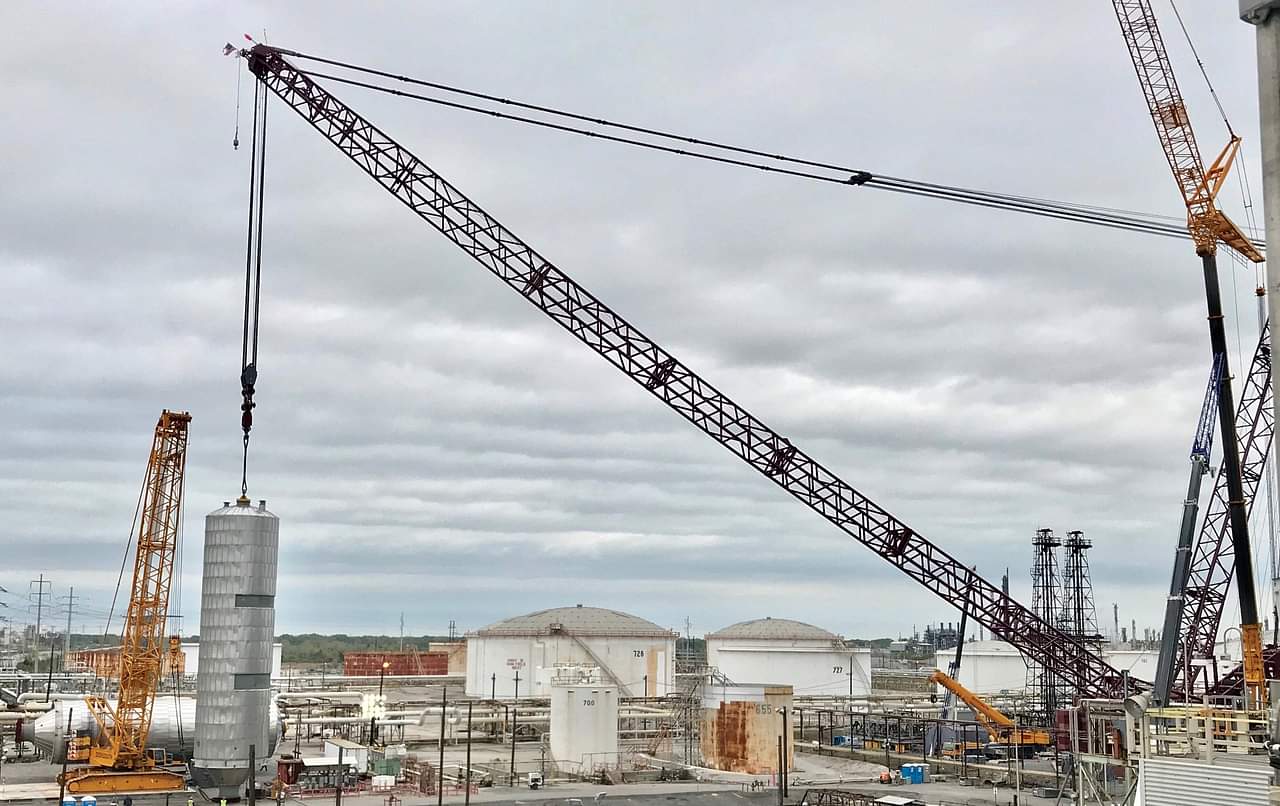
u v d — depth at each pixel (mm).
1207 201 99625
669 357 94750
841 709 177500
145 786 98500
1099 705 69375
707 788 108875
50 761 116375
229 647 75312
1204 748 52688
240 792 96625
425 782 106812
